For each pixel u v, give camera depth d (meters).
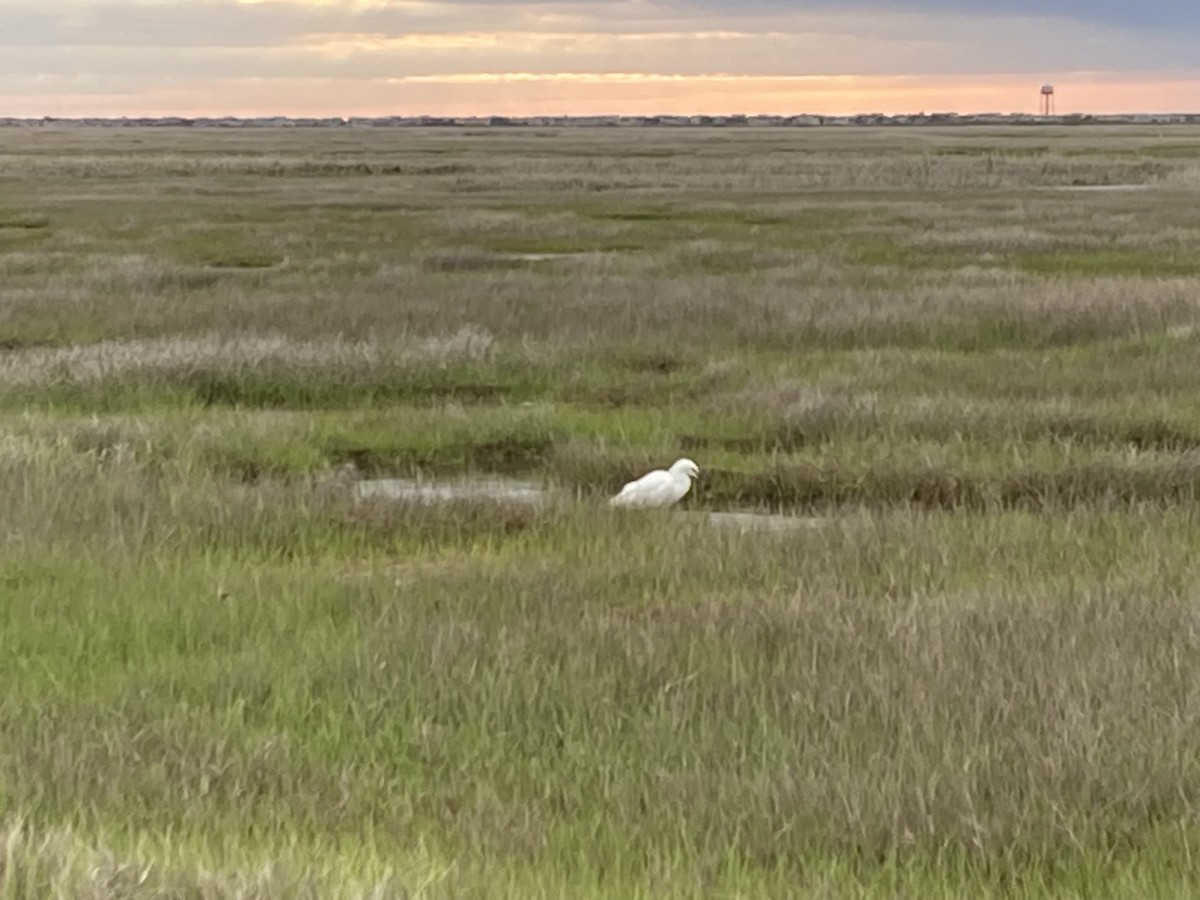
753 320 41.38
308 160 186.62
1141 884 9.88
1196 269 58.56
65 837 9.12
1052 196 111.94
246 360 34.78
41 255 64.12
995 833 10.61
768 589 18.42
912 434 28.44
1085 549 20.41
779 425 29.38
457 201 108.06
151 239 74.44
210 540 20.98
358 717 13.16
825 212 94.81
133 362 34.62
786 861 10.30
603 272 57.38
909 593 18.22
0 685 14.13
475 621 16.14
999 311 41.91
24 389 33.06
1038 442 27.56
